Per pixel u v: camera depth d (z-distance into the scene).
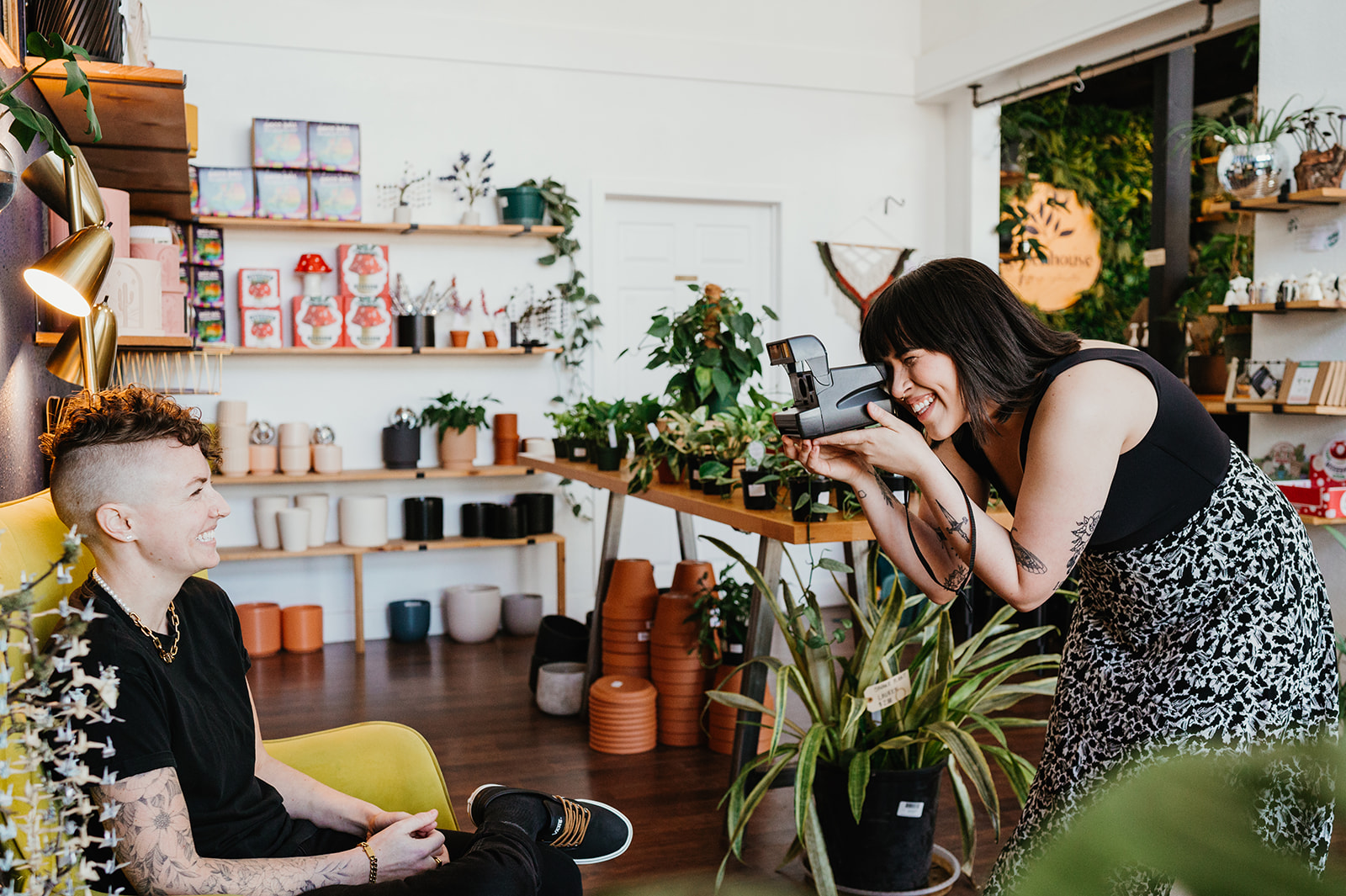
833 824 2.39
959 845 2.71
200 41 4.78
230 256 4.88
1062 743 1.48
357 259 4.94
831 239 5.84
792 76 5.67
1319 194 3.64
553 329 5.34
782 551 2.71
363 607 5.02
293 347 4.85
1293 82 3.88
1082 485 1.32
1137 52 4.76
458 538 5.16
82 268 1.57
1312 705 1.35
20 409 2.00
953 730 2.27
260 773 1.65
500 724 3.73
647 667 3.62
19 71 1.89
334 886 1.30
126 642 1.31
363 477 4.87
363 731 1.80
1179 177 5.06
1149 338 5.18
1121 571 1.41
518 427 5.36
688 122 5.55
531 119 5.29
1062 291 6.69
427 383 5.21
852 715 2.30
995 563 1.38
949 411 1.45
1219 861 0.26
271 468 4.86
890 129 5.91
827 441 1.45
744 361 3.28
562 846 1.69
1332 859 0.28
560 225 5.21
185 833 1.29
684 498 2.92
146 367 3.66
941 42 5.78
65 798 0.93
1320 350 3.88
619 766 3.28
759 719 2.76
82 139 2.40
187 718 1.39
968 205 5.87
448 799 1.78
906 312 1.42
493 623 5.07
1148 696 1.38
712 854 2.64
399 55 5.04
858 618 2.46
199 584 1.58
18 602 0.81
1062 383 1.34
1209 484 1.37
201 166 4.74
